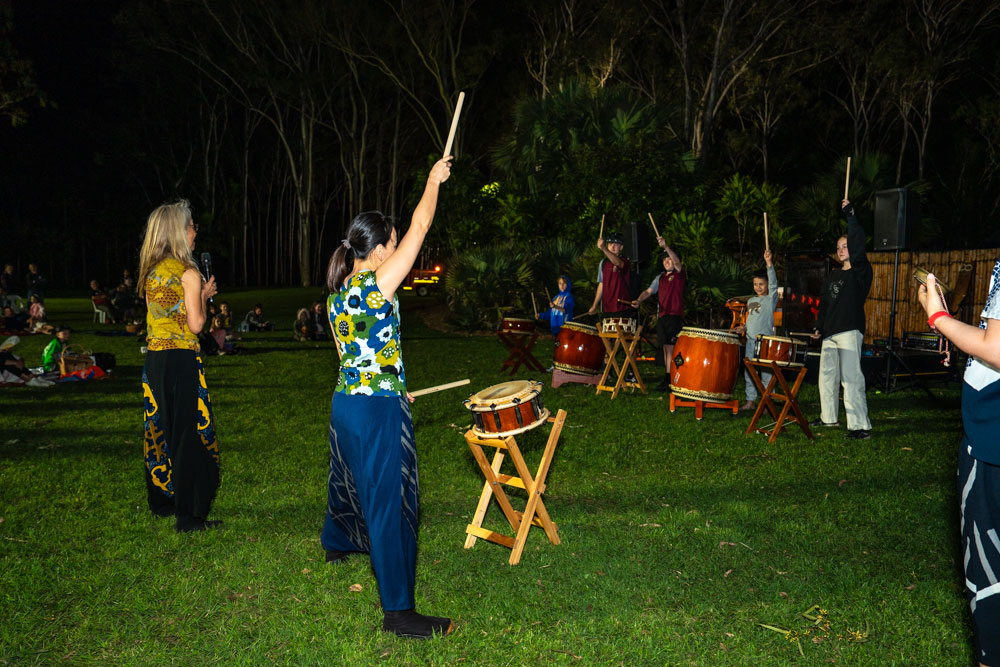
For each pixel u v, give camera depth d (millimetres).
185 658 3438
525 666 3357
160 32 44906
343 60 47375
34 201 56969
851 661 3365
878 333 14086
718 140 44625
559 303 11953
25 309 20656
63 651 3510
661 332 10406
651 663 3361
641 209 19094
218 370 13125
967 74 40750
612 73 37688
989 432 2490
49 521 5133
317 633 3639
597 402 9711
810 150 46094
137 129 52625
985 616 2545
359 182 49938
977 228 32188
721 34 29578
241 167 56938
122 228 55688
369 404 3578
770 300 9305
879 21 35438
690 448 7230
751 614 3799
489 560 4527
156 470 5141
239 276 61219
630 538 4793
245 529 5000
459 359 14445
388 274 3568
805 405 9680
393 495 3590
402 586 3605
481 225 22594
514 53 42812
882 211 10562
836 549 4594
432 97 46500
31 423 8484
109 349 16328
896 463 6570
